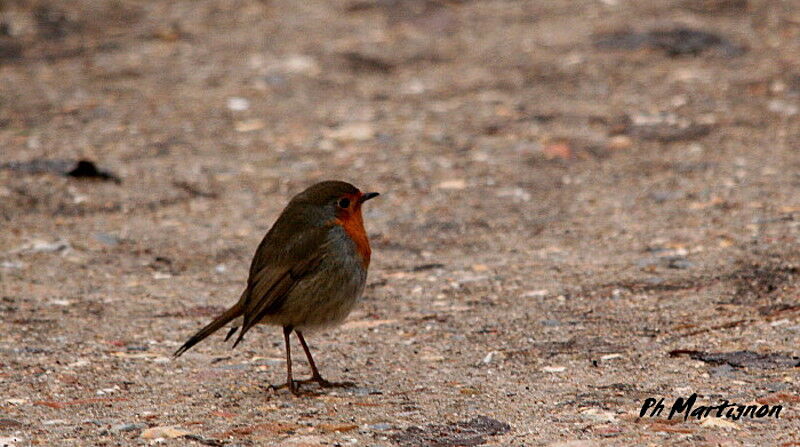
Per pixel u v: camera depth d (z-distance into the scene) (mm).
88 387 8445
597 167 15305
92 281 11648
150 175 15281
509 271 11664
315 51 21016
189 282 11680
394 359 9188
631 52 20203
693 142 16047
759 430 6992
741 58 19703
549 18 22500
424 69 20047
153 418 7645
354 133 17016
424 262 12195
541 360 8961
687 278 10977
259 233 13336
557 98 18266
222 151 16328
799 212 12906
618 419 7324
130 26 22875
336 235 8266
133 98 18766
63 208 14023
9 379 8641
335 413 7695
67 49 21453
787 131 16250
